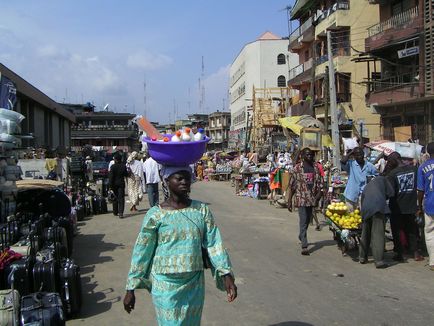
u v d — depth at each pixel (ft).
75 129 211.00
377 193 27.37
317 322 18.95
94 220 48.70
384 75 100.63
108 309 21.22
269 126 151.64
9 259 20.08
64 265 20.35
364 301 21.56
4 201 29.19
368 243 28.71
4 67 57.57
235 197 74.64
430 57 80.69
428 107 83.41
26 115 76.13
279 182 61.98
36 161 53.72
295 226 43.91
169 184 12.74
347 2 118.62
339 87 117.50
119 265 29.25
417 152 44.14
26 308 16.84
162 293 12.09
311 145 66.54
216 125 340.18
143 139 13.35
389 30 90.68
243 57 239.71
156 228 12.39
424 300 21.67
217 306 21.12
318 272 26.89
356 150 33.04
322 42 132.87
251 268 27.84
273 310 20.45
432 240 27.20
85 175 69.41
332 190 48.75
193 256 12.20
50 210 34.35
